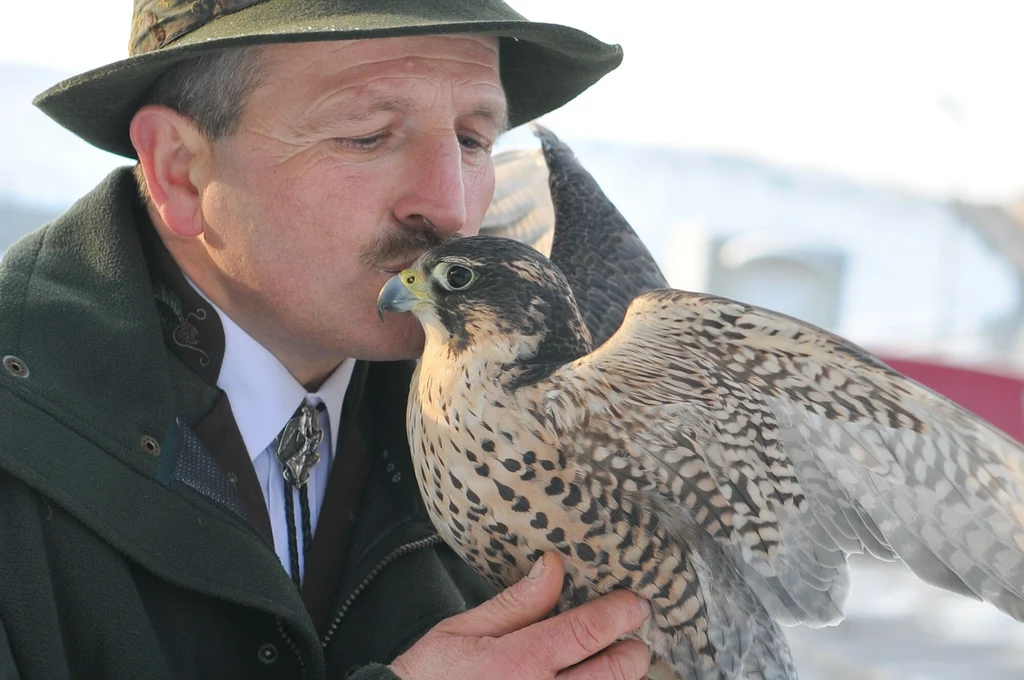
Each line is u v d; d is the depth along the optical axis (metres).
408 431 2.25
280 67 2.05
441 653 1.98
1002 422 5.64
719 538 2.12
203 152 2.16
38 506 1.92
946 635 6.85
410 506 2.35
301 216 2.10
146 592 2.00
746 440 2.05
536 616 2.05
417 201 2.12
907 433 1.97
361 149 2.10
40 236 2.24
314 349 2.28
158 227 2.29
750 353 1.96
